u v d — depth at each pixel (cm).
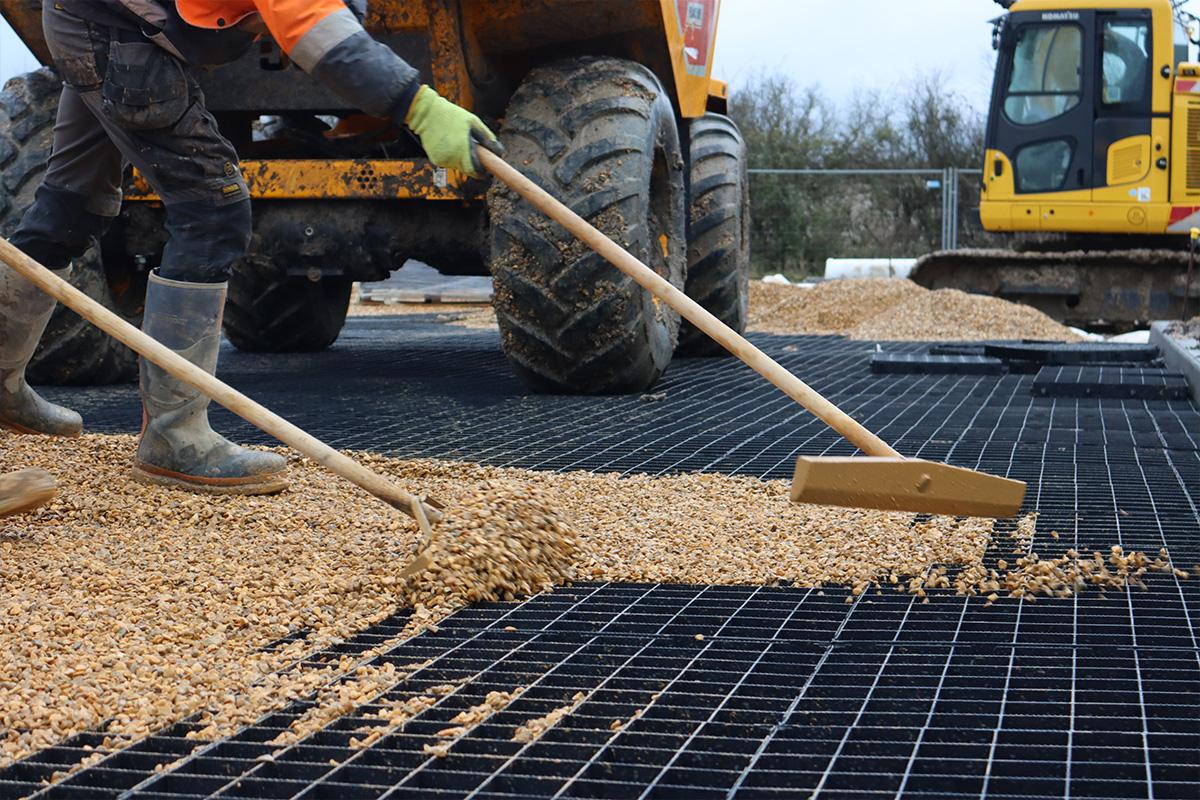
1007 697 202
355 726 189
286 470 382
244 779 167
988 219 1251
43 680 202
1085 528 318
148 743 181
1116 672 213
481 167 281
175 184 333
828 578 272
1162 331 812
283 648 223
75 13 308
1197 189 1186
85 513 314
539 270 514
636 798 164
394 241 562
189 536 298
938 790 167
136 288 617
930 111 2342
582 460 408
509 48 547
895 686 207
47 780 168
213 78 529
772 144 2347
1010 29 1223
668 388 598
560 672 215
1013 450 434
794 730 187
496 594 261
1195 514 334
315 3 279
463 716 191
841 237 2316
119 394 548
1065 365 716
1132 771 173
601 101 522
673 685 208
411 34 510
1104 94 1202
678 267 600
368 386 595
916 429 482
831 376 677
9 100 536
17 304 358
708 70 687
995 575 269
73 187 352
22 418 388
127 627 227
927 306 1054
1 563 267
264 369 666
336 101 527
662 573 276
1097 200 1206
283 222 556
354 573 269
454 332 962
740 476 381
